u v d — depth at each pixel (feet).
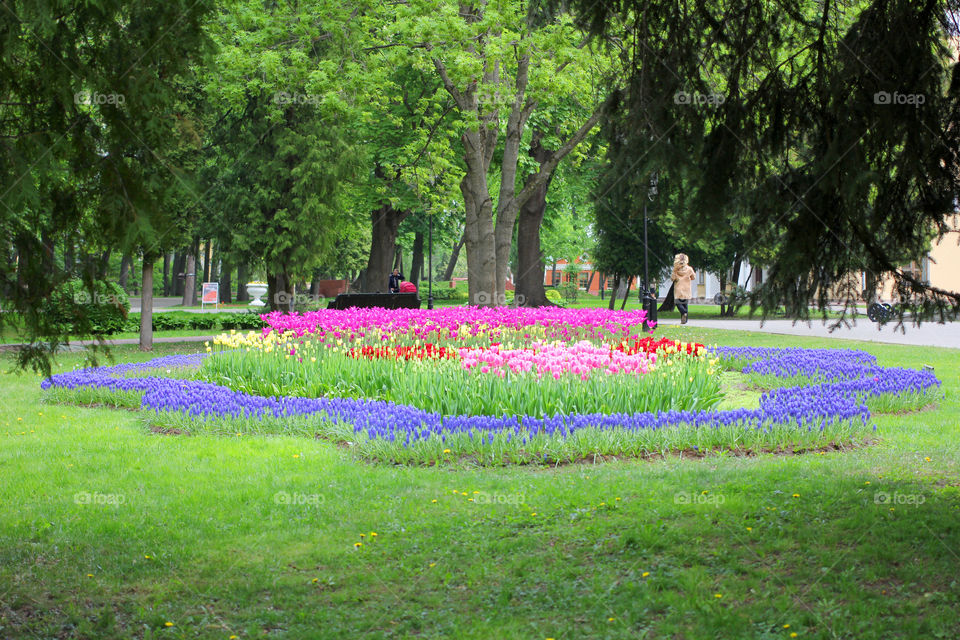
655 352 41.45
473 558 19.20
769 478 25.59
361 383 40.47
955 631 14.69
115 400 42.37
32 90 16.65
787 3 21.89
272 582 17.95
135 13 16.90
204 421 34.88
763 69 22.07
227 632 15.57
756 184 21.63
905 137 19.89
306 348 45.01
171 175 17.74
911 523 20.57
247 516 22.71
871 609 15.75
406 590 17.47
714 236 22.43
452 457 28.71
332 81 62.54
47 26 15.46
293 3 64.69
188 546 20.29
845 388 40.34
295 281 88.12
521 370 34.60
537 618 15.93
